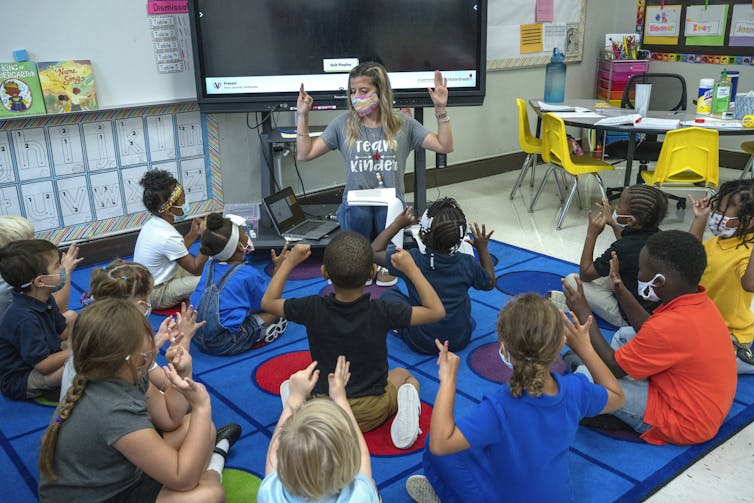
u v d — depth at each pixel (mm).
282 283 2180
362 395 2141
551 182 5711
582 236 4320
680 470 2066
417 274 2135
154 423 1853
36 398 2518
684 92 5164
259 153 4641
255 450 2197
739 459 2121
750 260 2346
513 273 3682
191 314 1990
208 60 3996
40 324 2363
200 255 3270
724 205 2461
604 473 2059
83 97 3801
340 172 5074
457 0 4043
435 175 5605
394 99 4195
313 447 1188
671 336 2000
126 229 4195
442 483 1789
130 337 1501
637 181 5012
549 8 5781
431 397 2492
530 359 1513
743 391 2498
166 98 4164
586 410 1679
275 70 4055
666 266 2004
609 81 6027
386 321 2088
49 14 3635
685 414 2102
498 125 5930
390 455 2141
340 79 4102
